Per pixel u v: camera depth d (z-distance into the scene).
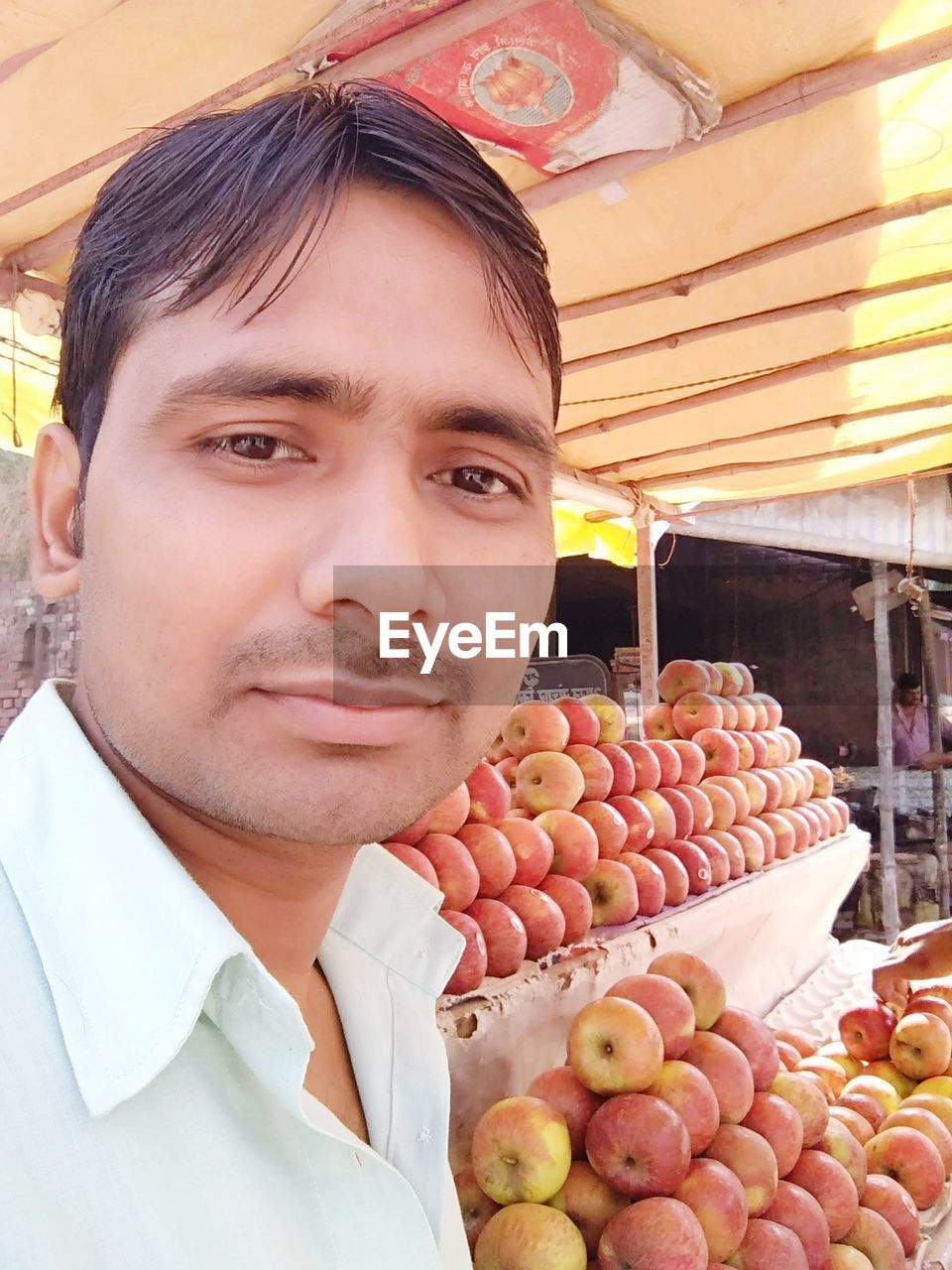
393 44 1.46
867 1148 2.17
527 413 0.63
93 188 1.81
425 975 1.07
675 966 1.92
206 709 0.53
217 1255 0.54
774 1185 1.69
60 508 0.64
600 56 1.54
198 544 0.52
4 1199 0.48
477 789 2.15
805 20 1.51
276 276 0.54
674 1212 1.48
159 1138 0.55
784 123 1.78
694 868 2.78
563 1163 1.57
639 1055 1.62
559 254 2.19
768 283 2.39
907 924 6.35
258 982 0.60
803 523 5.06
